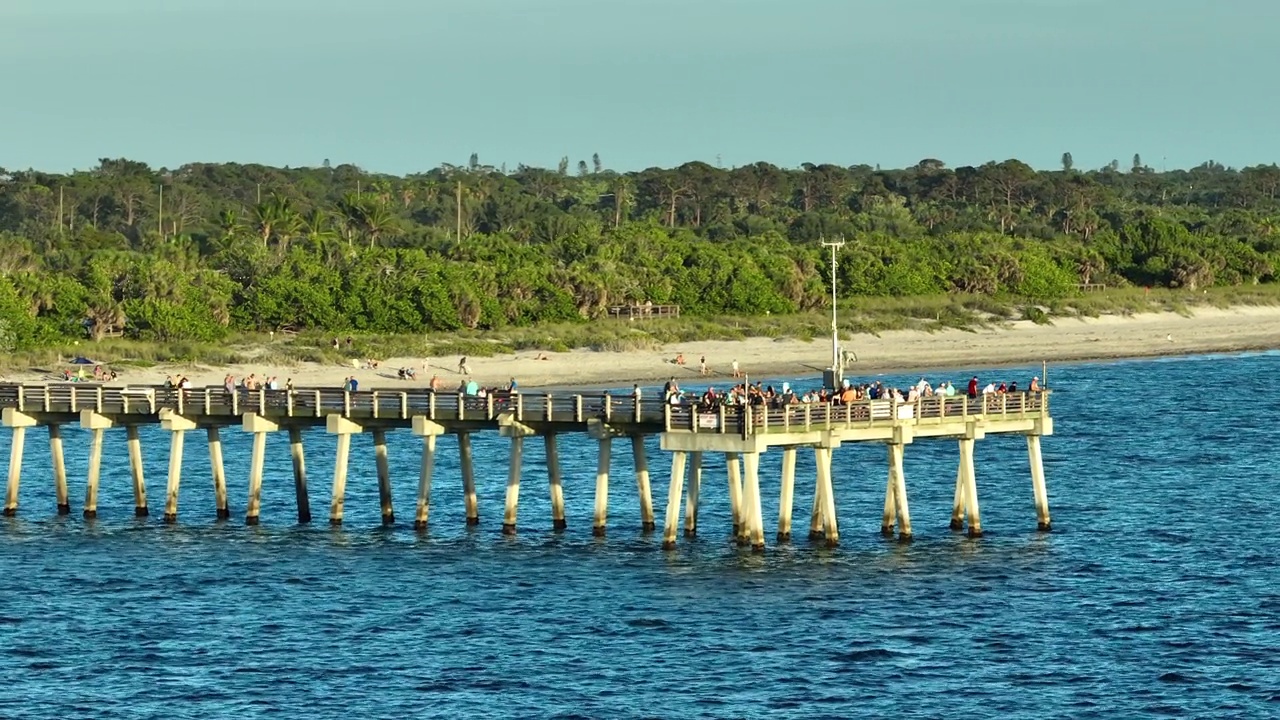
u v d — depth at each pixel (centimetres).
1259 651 16475
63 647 16762
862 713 14725
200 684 15588
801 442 19562
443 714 14725
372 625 17412
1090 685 15462
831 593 18375
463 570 19575
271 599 18462
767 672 15812
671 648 16500
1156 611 17875
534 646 16612
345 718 14650
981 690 15325
